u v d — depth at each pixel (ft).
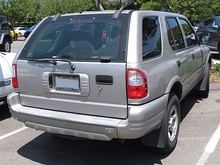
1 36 56.59
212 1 30.30
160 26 12.80
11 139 14.83
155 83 11.02
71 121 10.77
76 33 11.84
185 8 30.60
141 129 10.26
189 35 17.15
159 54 11.98
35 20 125.39
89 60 10.78
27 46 12.53
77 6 97.25
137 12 11.30
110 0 96.43
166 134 12.07
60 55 11.51
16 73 12.32
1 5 96.84
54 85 11.51
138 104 10.23
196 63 17.21
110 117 10.62
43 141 14.56
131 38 10.55
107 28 11.25
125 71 10.17
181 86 14.07
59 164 12.26
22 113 11.88
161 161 12.21
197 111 18.24
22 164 12.26
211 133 14.84
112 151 13.32
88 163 12.29
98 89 10.59
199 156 12.49
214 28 38.55
